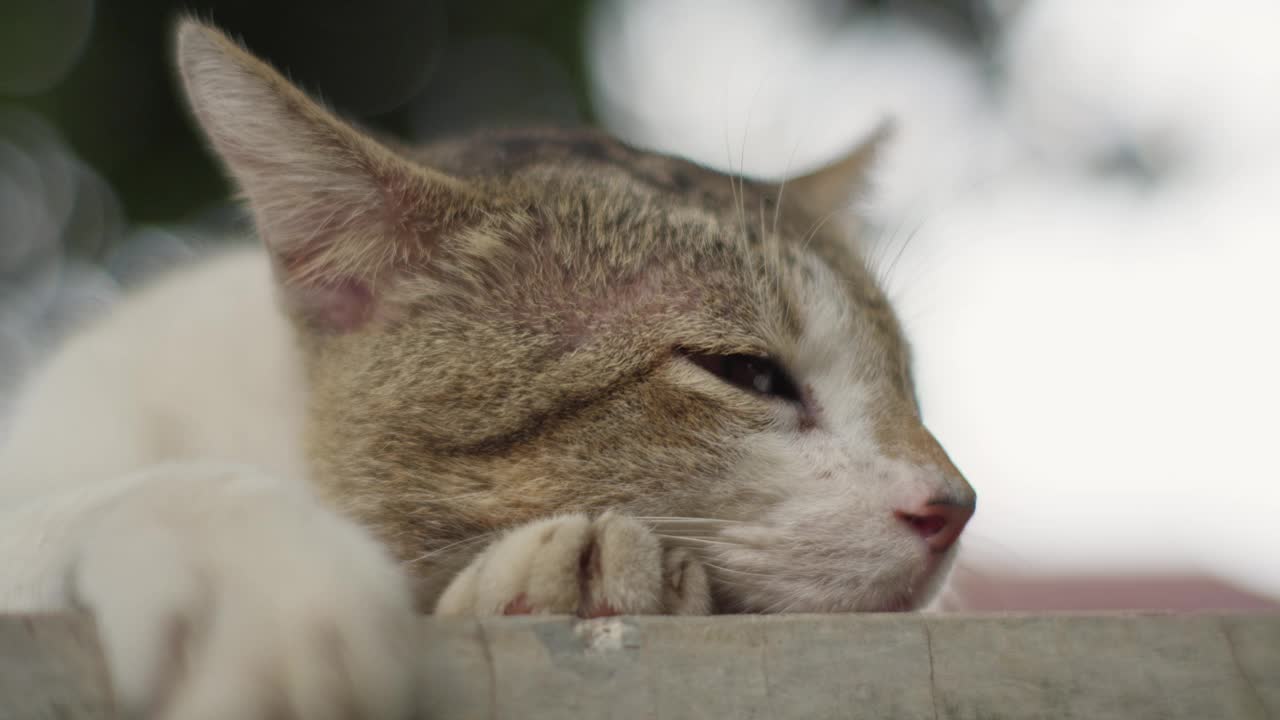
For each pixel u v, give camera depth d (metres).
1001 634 0.48
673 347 0.56
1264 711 0.48
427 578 0.55
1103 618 0.48
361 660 0.46
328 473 0.56
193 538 0.47
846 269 0.59
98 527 0.48
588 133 0.64
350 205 0.56
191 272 0.66
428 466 0.55
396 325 0.56
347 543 0.47
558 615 0.48
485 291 0.56
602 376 0.55
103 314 0.66
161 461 0.60
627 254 0.56
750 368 0.56
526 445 0.55
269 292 0.61
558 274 0.56
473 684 0.47
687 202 0.58
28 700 0.46
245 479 0.49
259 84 0.55
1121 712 0.48
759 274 0.57
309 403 0.57
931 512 0.55
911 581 0.55
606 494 0.55
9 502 0.57
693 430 0.55
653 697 0.47
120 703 0.46
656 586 0.51
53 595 0.49
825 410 0.56
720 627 0.48
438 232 0.56
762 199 0.60
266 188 0.56
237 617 0.46
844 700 0.48
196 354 0.61
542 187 0.57
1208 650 0.48
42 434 0.61
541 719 0.47
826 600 0.55
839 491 0.55
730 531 0.55
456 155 0.61
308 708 0.45
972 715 0.48
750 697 0.48
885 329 0.59
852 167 0.65
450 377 0.56
